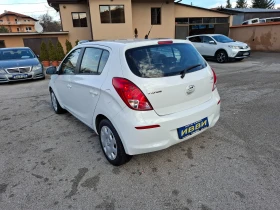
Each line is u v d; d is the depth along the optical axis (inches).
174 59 99.8
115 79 92.3
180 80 94.4
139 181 93.0
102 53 106.7
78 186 91.4
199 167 100.2
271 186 85.6
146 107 86.9
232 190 84.7
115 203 81.5
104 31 631.8
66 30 696.4
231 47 428.8
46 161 111.1
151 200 82.2
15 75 313.4
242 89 231.5
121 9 626.5
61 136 139.2
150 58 93.9
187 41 115.2
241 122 146.6
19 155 118.0
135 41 102.1
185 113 95.8
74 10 682.8
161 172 98.3
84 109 123.4
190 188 87.2
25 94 257.0
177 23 719.1
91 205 81.0
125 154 99.0
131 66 89.7
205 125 105.1
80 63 126.0
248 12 940.6
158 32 701.9
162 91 89.1
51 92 184.4
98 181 94.0
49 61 511.2
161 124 88.7
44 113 185.8
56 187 91.3
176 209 77.5
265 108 170.9
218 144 119.4
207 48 476.1
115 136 97.0
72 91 133.8
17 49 366.6
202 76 103.7
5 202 83.7
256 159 103.8
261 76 294.4
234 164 100.9
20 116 180.7
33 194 87.6
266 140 121.4
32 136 141.1
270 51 591.8
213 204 78.6
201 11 715.4
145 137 87.5
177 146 119.4
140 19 683.4
